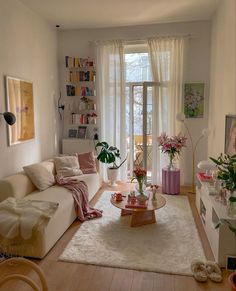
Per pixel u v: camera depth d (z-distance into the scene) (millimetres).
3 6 3570
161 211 3941
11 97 3748
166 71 4980
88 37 5270
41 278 1247
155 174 5184
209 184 3465
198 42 4918
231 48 3379
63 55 5391
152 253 2797
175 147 4590
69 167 4371
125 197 3721
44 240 2719
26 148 4219
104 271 2508
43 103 4789
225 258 2531
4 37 3605
